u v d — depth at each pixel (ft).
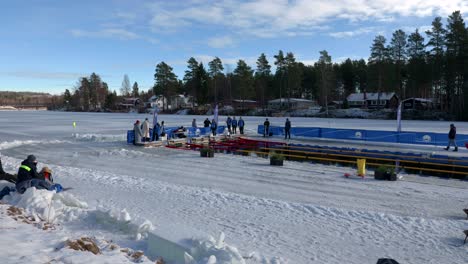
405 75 247.29
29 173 29.86
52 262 14.17
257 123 161.48
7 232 18.10
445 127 135.74
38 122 174.91
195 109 307.17
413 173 54.39
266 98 335.47
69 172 44.86
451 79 204.85
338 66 366.22
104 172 46.11
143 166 53.26
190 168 51.67
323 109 264.31
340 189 39.11
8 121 184.14
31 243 16.58
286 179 44.24
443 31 208.03
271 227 25.09
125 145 77.77
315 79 345.51
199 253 16.76
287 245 21.80
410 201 34.40
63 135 101.86
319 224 25.88
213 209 29.14
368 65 251.39
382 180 44.14
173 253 17.30
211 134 100.68
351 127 135.95
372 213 28.48
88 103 476.95
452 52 201.87
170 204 30.45
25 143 81.00
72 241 17.08
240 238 22.77
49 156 62.64
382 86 246.88
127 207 29.30
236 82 297.53
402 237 23.53
